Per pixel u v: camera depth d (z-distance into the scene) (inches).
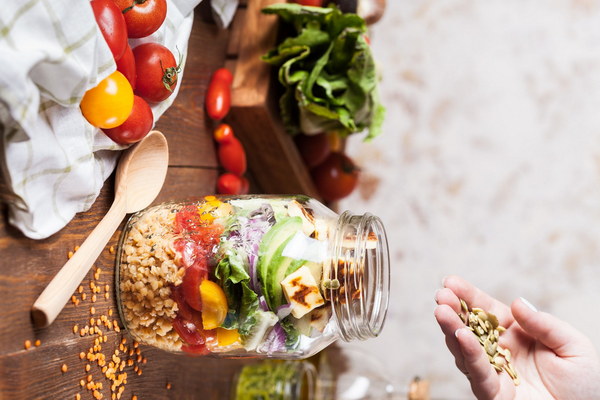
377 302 34.9
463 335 31.2
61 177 27.4
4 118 23.5
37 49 24.0
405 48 64.9
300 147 48.4
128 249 32.5
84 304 30.8
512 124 63.5
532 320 38.1
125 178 32.2
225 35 43.6
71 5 25.0
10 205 25.8
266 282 30.4
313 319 31.5
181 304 30.8
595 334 62.2
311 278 30.7
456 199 64.3
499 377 36.0
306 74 41.4
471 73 64.0
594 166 62.5
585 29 62.4
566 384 37.6
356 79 41.8
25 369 26.9
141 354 35.5
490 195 63.9
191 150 40.2
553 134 63.0
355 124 44.1
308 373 51.5
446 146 64.5
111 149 31.0
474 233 64.1
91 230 31.2
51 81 25.4
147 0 30.9
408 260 65.1
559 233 62.9
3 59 22.5
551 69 62.9
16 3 23.6
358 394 53.2
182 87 39.0
